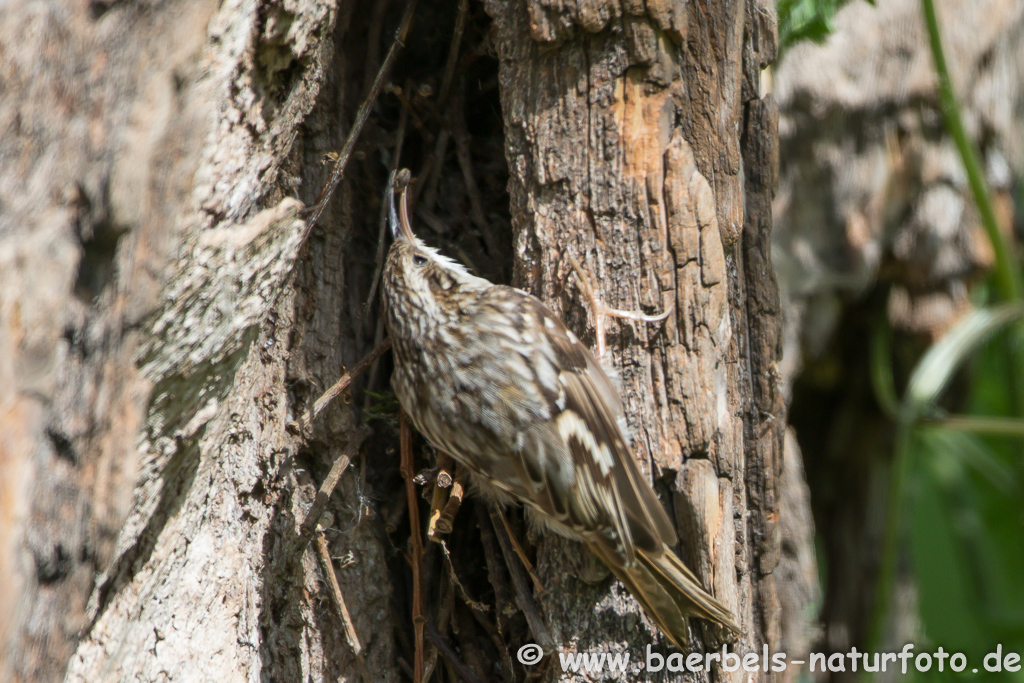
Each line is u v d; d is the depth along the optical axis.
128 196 3.77
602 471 4.73
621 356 5.01
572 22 4.90
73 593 3.90
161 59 3.87
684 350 4.95
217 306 4.39
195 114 4.08
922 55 8.66
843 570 10.23
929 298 9.08
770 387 5.64
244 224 4.63
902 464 8.00
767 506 5.64
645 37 4.88
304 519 5.39
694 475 4.95
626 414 5.00
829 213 8.73
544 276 5.10
